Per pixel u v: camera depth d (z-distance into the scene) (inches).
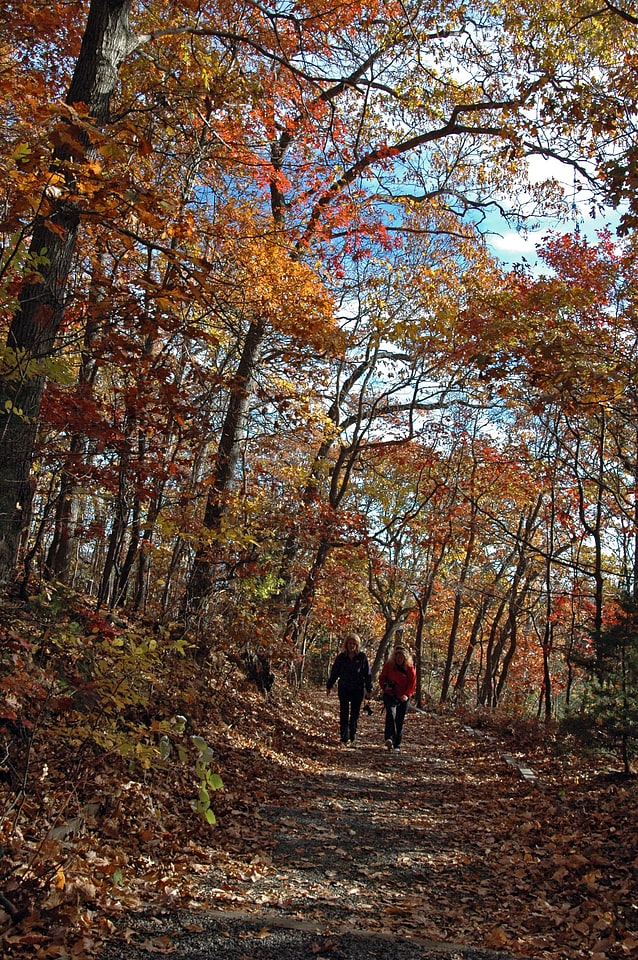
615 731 365.7
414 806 346.6
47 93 369.7
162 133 453.1
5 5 331.6
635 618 376.2
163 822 244.4
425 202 773.3
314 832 280.8
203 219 430.3
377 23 521.7
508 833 296.4
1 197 201.5
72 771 210.2
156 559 543.5
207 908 180.7
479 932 188.7
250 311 410.6
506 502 1131.3
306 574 706.8
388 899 213.3
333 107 485.7
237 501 470.6
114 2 279.4
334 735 584.7
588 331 440.1
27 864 164.9
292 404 519.5
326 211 534.3
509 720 671.1
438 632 1855.3
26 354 198.8
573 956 170.2
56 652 249.4
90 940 142.6
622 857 241.4
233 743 390.6
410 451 988.6
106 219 203.8
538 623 1314.0
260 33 453.4
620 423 567.5
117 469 334.6
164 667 318.7
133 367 261.9
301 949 158.1
